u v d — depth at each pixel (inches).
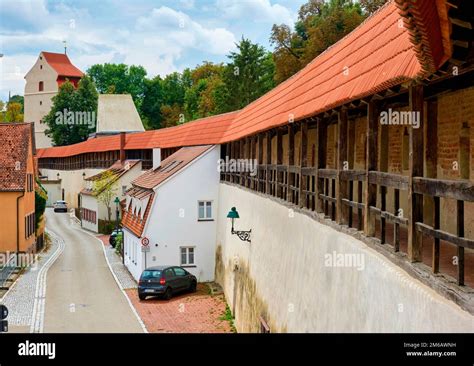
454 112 456.4
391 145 608.4
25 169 1526.8
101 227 2333.9
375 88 369.1
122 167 2381.9
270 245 756.0
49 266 1563.7
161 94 4160.9
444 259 382.9
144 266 1349.7
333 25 1919.3
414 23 246.1
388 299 341.1
